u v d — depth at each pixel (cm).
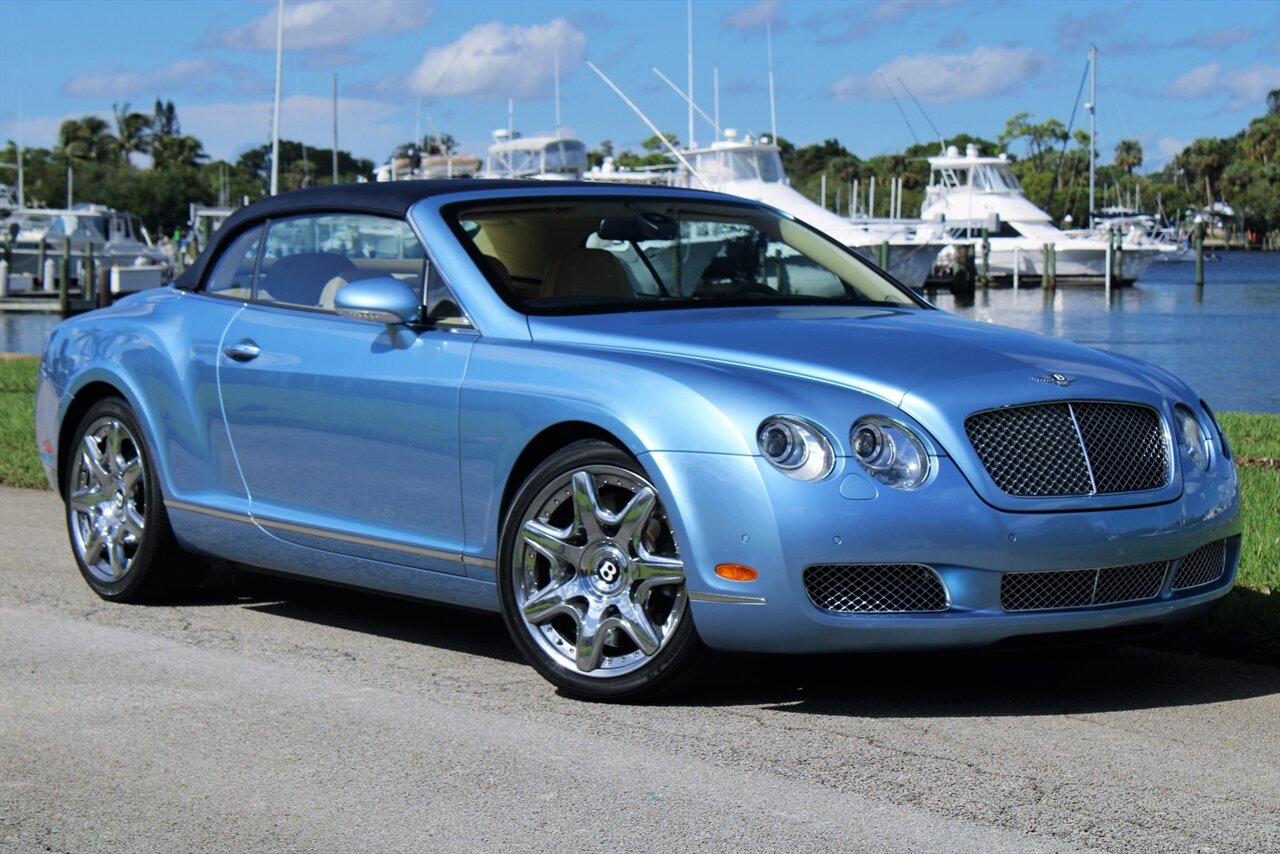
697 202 559
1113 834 328
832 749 390
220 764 384
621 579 428
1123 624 422
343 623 546
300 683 461
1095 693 444
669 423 414
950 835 328
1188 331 3519
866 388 415
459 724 416
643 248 517
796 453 402
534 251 499
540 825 338
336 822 342
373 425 489
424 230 502
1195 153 12888
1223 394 2097
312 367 510
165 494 564
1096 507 412
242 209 582
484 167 4159
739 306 498
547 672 444
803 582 399
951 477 402
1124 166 12612
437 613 564
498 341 467
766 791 358
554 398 438
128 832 339
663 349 443
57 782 373
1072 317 4116
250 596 596
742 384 415
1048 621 409
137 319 586
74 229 5300
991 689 448
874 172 11800
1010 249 5478
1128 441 427
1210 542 439
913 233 4978
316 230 542
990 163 5572
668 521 420
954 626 401
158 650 504
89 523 594
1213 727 408
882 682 456
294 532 520
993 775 368
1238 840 324
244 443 535
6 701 443
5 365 1606
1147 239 5828
